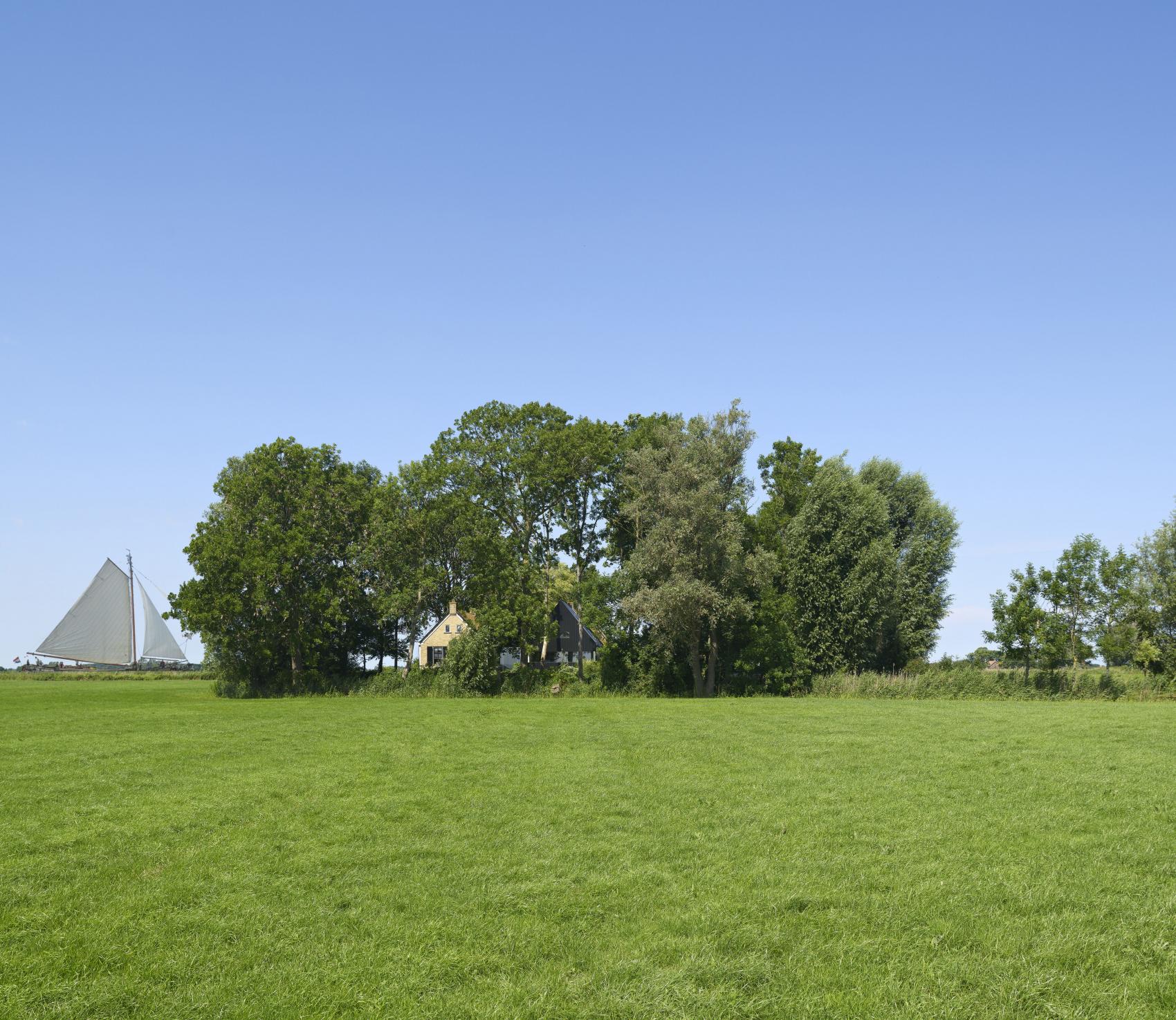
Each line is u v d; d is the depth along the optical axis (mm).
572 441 69125
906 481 77188
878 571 64688
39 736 30797
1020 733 29094
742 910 11336
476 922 11023
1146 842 14203
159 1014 8633
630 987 9102
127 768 22781
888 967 9531
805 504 68438
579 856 13906
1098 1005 8594
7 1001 8914
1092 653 56844
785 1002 8727
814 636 65375
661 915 11211
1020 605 56594
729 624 64500
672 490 61281
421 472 72688
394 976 9453
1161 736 27922
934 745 25891
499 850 14359
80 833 15633
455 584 74188
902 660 72500
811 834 15109
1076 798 17719
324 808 17562
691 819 16297
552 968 9664
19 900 12047
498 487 71500
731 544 61062
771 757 23828
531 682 66250
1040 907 11266
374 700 59125
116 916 11406
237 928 10914
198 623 63906
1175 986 8898
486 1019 8461
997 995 8820
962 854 13727
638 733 30453
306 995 8992
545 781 20469
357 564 70500
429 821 16422
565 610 99062
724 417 63656
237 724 36000
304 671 67562
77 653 110625
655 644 64500
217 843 14922
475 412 72875
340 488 70375
